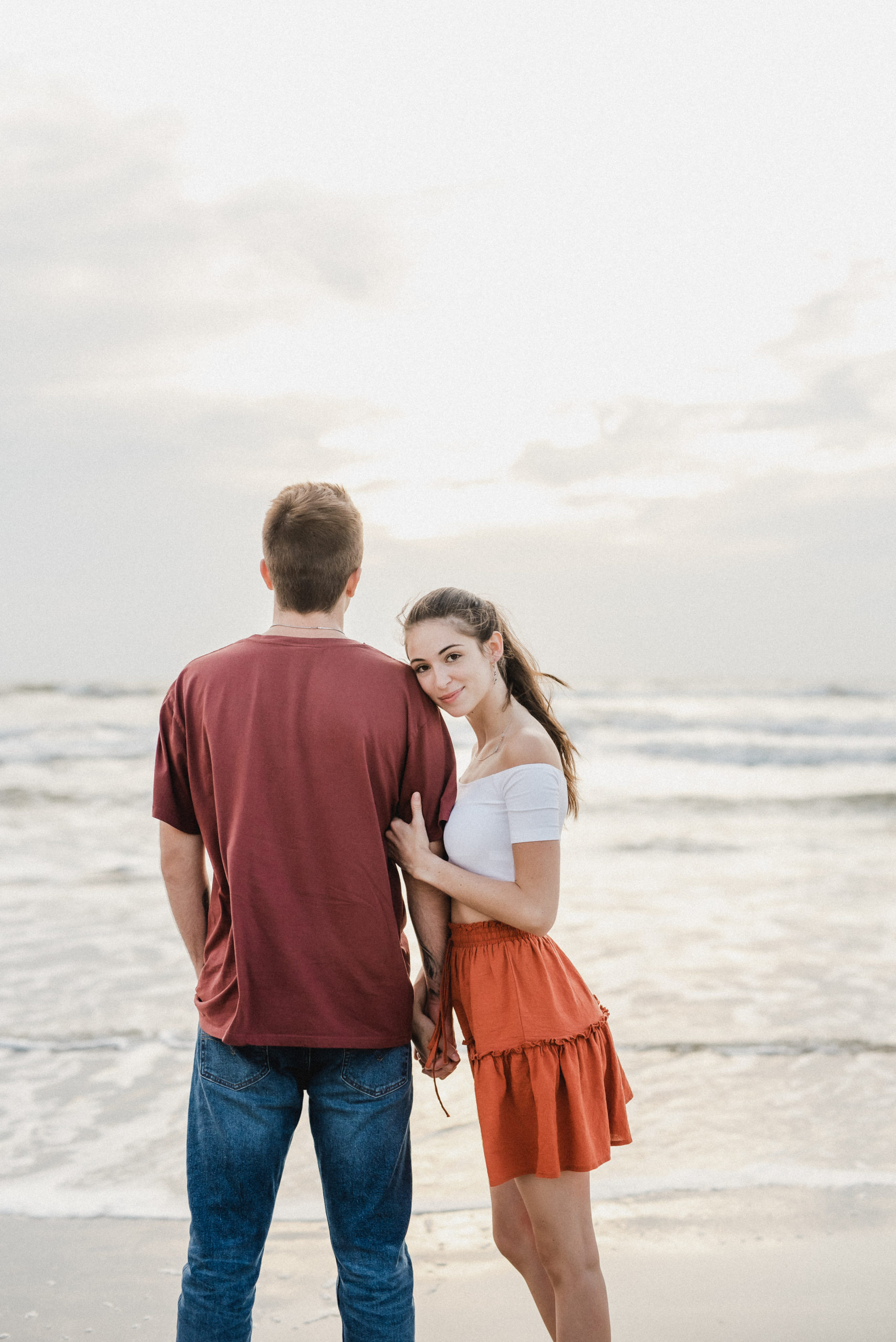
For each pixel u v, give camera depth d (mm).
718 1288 2896
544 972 2207
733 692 40031
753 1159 3639
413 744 2109
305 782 2002
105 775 16594
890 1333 2697
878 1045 4727
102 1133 3766
